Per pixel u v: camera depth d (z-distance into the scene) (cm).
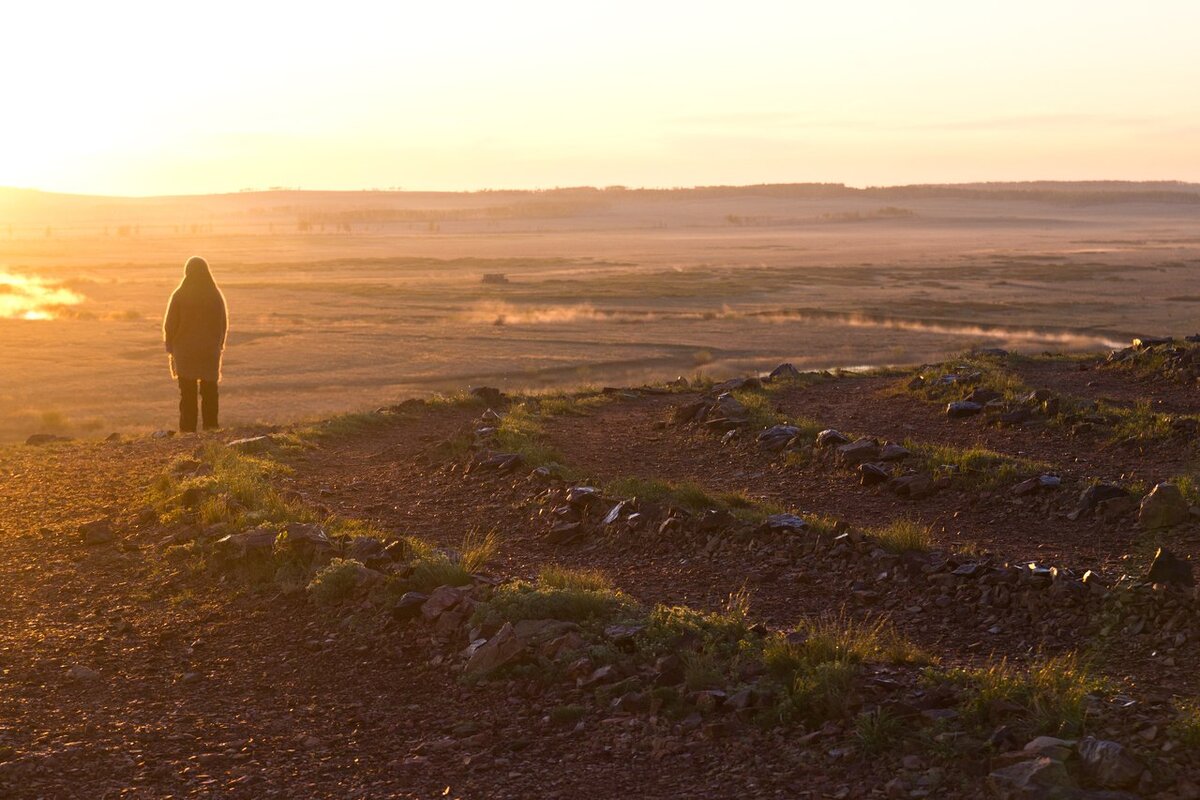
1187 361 1545
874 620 680
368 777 455
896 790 410
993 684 486
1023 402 1344
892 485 1026
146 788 447
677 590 746
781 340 7756
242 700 548
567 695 530
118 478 1088
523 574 764
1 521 926
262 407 4703
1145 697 512
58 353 6712
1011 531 890
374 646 611
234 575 739
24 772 456
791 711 482
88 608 695
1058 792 388
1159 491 855
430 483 1092
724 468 1168
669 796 425
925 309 10481
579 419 1481
